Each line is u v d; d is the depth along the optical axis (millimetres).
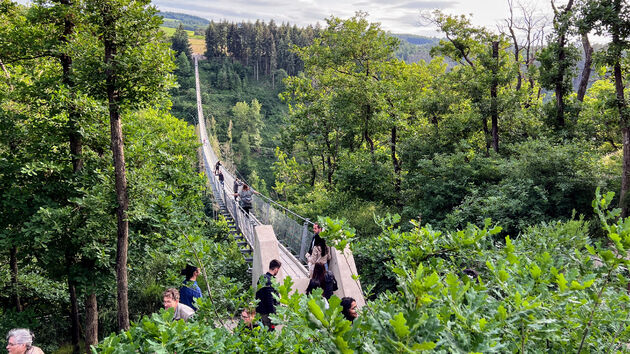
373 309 2326
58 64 12039
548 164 13781
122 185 8680
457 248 2760
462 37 21281
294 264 9672
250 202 17047
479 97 19359
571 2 18484
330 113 25047
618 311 2082
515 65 19281
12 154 11109
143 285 13875
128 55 8109
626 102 14891
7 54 10727
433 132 21047
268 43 178625
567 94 18531
